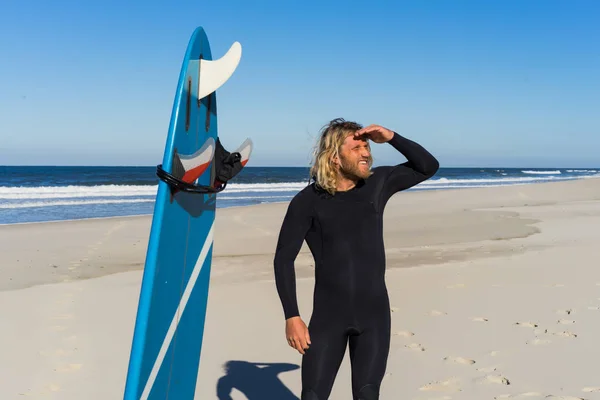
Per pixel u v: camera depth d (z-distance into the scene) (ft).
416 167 8.87
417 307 19.71
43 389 13.64
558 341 15.60
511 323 17.42
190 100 7.95
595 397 12.01
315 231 8.75
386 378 13.34
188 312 8.45
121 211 68.44
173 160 7.29
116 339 17.48
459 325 17.42
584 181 106.32
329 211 8.63
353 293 8.42
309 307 21.07
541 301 19.89
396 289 22.59
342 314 8.41
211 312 20.06
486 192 87.66
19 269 30.22
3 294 23.65
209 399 12.67
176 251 7.83
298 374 14.24
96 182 145.48
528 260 28.58
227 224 50.47
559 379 13.01
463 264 28.27
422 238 40.47
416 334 16.63
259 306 20.93
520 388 12.59
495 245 35.58
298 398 12.77
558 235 39.32
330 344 8.35
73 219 59.98
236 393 13.02
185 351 8.38
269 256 33.99
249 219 54.44
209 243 9.43
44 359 15.67
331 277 8.53
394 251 34.22
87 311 20.88
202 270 9.11
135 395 6.63
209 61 8.32
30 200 83.82
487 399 12.09
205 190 8.13
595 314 18.04
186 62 7.78
